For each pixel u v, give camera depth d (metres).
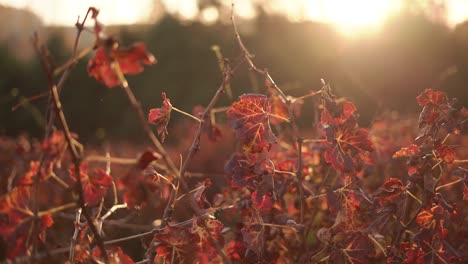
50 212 1.55
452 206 2.10
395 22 20.23
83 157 1.48
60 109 1.42
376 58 19.89
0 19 17.17
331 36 19.08
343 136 2.05
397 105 19.72
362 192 2.12
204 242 1.94
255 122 2.07
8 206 1.54
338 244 2.06
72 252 1.78
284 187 2.26
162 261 2.18
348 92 13.79
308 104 13.62
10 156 3.73
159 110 2.17
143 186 1.53
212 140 2.23
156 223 2.49
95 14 1.50
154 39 21.47
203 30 21.23
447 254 2.00
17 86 18.81
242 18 21.22
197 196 2.05
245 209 2.24
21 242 1.55
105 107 19.50
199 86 20.34
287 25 19.86
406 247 2.06
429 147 2.06
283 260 2.23
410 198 2.14
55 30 17.09
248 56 2.28
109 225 2.42
